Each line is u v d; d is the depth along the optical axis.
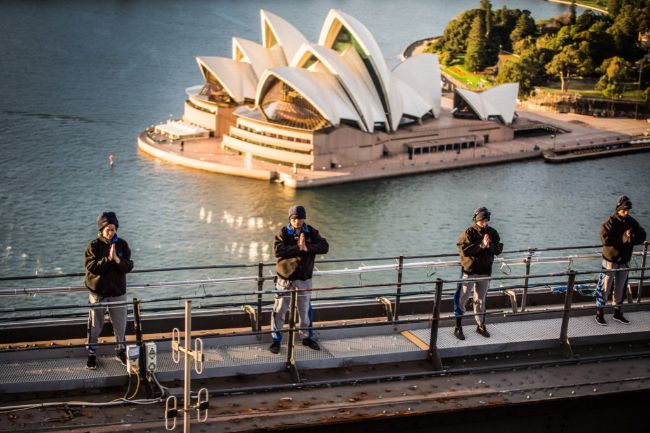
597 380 18.84
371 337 20.30
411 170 155.62
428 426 17.12
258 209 134.38
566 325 20.47
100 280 18.50
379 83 162.00
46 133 168.75
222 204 135.38
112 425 16.22
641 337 21.44
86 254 18.52
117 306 18.77
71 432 15.95
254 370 18.50
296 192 143.38
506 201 144.38
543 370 19.28
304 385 17.95
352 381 18.22
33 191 135.50
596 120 199.38
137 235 120.62
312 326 21.30
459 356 19.86
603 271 20.78
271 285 96.94
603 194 150.75
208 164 150.38
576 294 25.36
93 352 18.28
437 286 19.14
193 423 16.27
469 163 162.00
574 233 131.00
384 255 117.50
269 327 21.95
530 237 128.25
